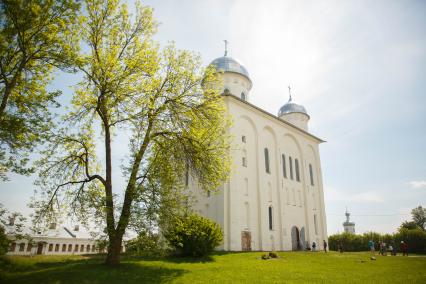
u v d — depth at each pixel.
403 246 32.47
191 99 17.58
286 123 37.72
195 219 21.22
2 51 13.99
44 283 12.26
